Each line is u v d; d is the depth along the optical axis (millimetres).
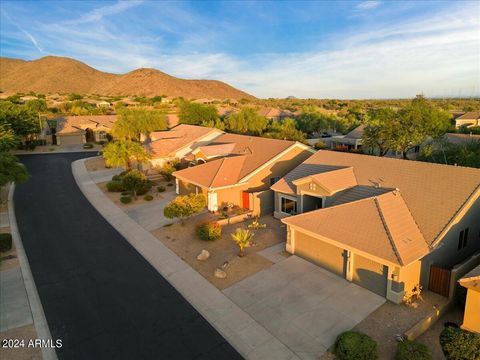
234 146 37812
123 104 124500
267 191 29047
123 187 35406
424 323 14320
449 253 18328
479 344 11234
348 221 19062
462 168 20578
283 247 22500
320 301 16484
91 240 24531
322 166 27344
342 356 12594
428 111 43406
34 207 32250
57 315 15984
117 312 16141
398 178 22344
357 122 73000
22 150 63812
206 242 23594
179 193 35219
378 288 16812
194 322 15305
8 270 20203
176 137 50156
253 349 13586
